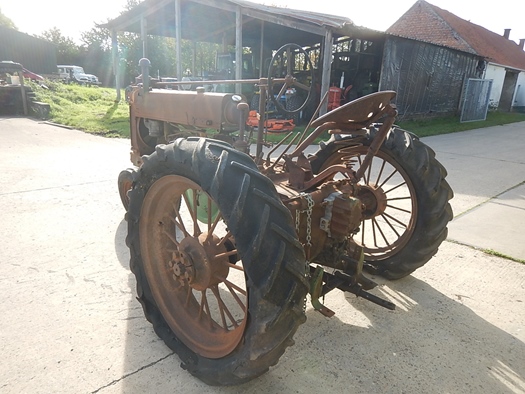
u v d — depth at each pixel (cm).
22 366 171
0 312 208
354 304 232
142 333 198
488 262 289
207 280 175
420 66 1336
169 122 296
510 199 452
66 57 3762
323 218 186
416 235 244
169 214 196
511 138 1058
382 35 1069
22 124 943
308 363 181
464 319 220
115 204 383
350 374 175
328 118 184
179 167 160
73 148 670
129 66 3152
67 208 369
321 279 176
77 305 218
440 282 260
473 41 2211
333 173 195
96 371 171
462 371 179
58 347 184
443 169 247
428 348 194
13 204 375
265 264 136
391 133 251
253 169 147
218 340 170
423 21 2259
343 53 1243
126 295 230
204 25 1386
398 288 252
